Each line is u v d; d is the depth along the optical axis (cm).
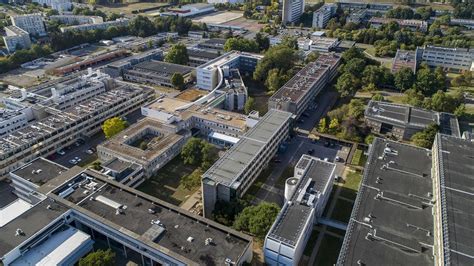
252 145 15788
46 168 14575
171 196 14925
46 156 17562
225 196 13425
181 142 17850
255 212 12381
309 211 12131
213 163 15925
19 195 14788
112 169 14588
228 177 13700
